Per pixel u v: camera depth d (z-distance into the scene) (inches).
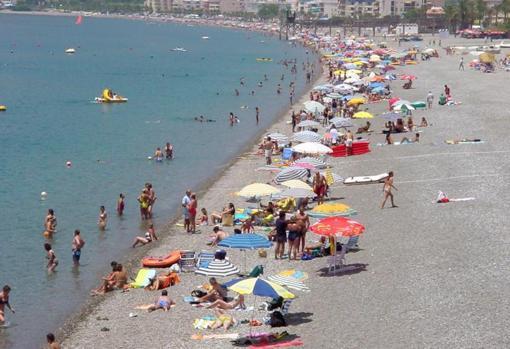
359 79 4197.8
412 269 1314.0
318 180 1836.9
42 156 2728.8
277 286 1075.9
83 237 1743.4
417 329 1069.1
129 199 2096.5
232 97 4505.4
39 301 1346.0
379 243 1486.2
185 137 3105.3
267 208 1721.2
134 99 4431.6
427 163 2204.7
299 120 3164.4
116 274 1379.2
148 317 1216.2
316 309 1181.7
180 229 1754.4
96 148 2878.9
